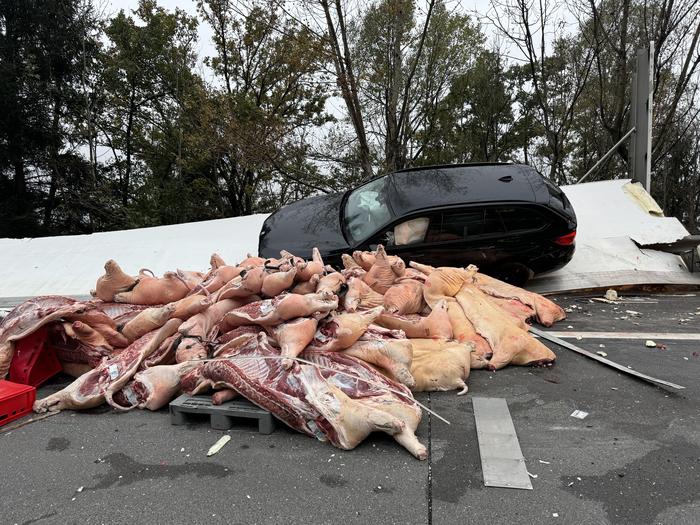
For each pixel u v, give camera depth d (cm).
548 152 3158
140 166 2731
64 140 2231
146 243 894
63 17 2219
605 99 2039
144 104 2661
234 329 391
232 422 328
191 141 2012
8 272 801
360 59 1470
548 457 280
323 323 364
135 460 288
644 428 313
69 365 426
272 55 2325
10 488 263
